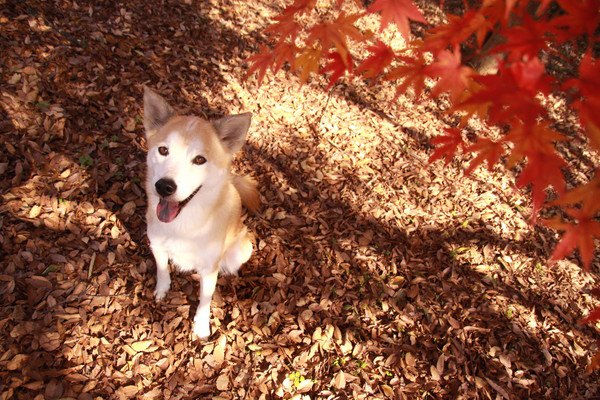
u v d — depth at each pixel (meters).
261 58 0.67
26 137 1.10
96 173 1.12
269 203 1.25
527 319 1.13
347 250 1.19
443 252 1.24
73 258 0.98
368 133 1.55
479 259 1.24
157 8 1.65
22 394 0.78
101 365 0.86
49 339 0.85
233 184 0.99
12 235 0.96
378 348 1.00
